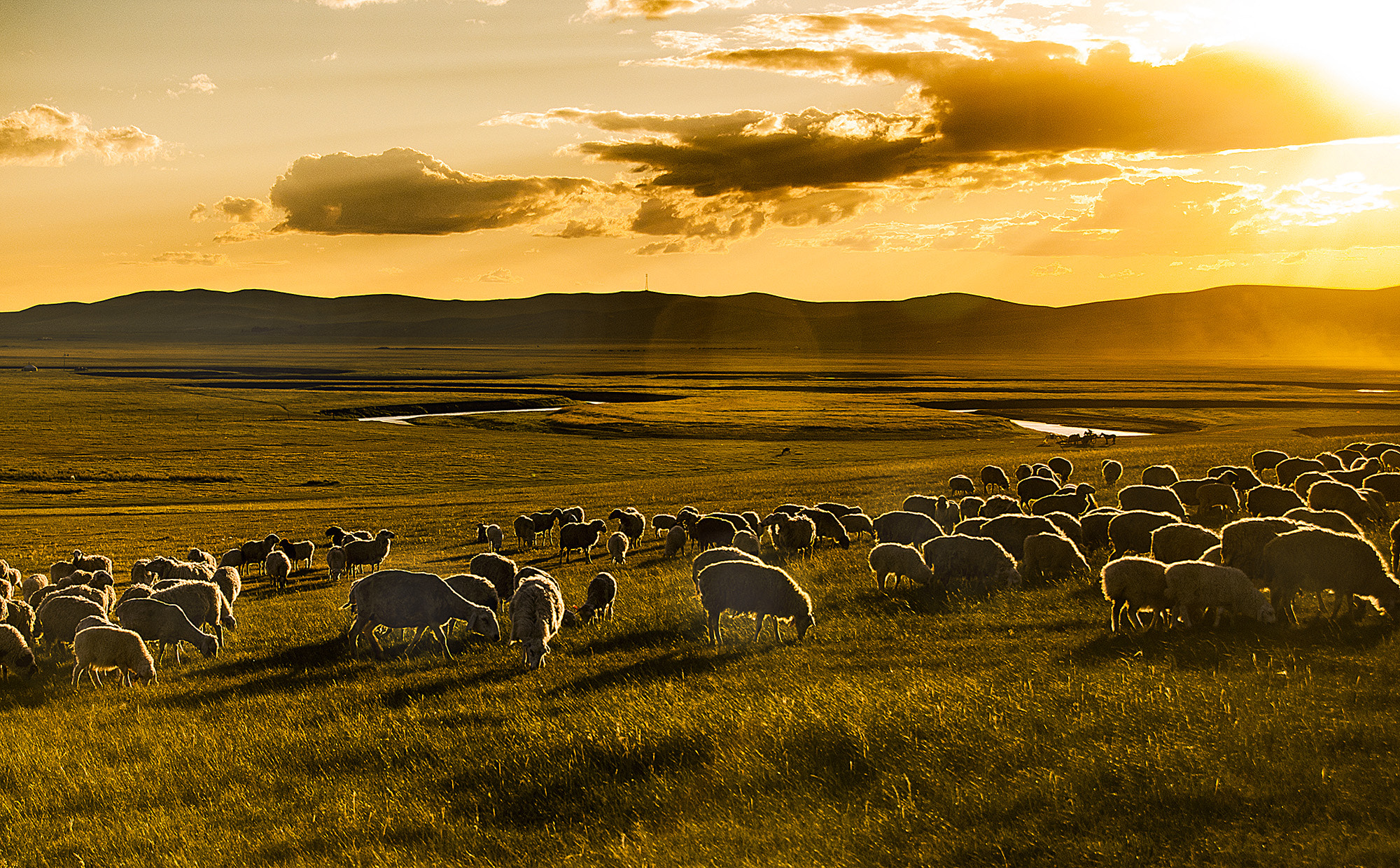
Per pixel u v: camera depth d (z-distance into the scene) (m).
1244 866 7.36
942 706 11.59
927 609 18.69
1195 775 8.80
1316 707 10.07
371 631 19.31
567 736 12.01
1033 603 17.83
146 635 20.16
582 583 26.98
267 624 24.45
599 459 93.50
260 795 11.48
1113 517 23.09
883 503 44.62
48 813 11.27
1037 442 99.88
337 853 9.56
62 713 16.23
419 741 12.73
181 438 113.94
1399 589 13.42
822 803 9.59
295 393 190.75
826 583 22.64
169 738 14.05
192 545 46.69
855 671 14.47
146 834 10.31
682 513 34.84
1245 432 94.56
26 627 23.20
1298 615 14.52
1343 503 23.23
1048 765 9.53
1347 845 7.35
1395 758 8.59
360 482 81.19
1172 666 12.41
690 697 13.62
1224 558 16.22
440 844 9.66
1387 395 172.12
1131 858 7.65
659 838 9.23
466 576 21.33
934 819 8.82
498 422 133.62
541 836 9.67
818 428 121.00
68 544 48.00
